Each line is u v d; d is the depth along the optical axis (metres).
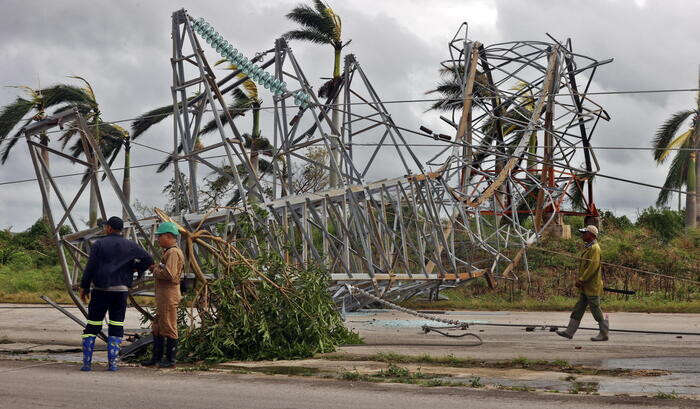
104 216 13.96
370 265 20.06
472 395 7.88
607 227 44.88
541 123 32.81
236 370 10.48
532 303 28.06
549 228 37.00
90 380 9.30
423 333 17.03
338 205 21.02
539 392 8.04
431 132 22.66
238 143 17.03
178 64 17.44
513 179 31.98
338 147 21.19
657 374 9.74
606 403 7.32
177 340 11.29
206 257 13.30
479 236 28.88
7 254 45.75
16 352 13.54
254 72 18.23
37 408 7.28
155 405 7.44
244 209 14.91
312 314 13.11
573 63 32.09
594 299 15.19
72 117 13.50
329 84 41.75
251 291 12.85
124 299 10.82
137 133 48.72
